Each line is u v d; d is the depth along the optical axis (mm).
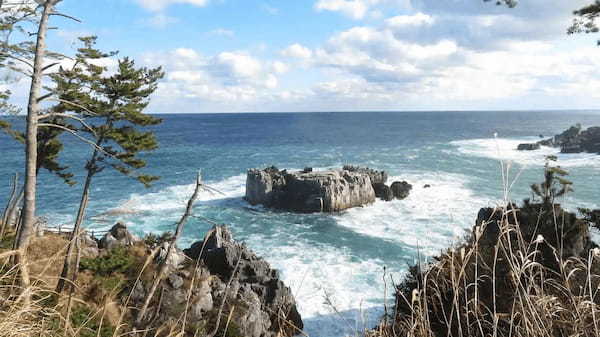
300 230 51844
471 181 76500
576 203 58250
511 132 197000
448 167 93000
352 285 33844
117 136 24281
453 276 2514
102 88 23969
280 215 58688
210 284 21734
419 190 70312
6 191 61531
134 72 23969
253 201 63188
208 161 104625
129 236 27953
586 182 74500
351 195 61531
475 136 176500
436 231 48938
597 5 13406
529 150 121125
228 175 85688
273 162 103688
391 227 51781
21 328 2369
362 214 58781
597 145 110625
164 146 138125
